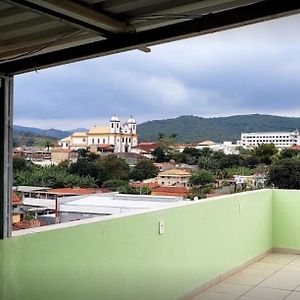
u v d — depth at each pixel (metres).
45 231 2.87
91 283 3.23
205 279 4.82
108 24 2.36
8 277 2.64
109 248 3.41
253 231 6.09
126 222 3.60
